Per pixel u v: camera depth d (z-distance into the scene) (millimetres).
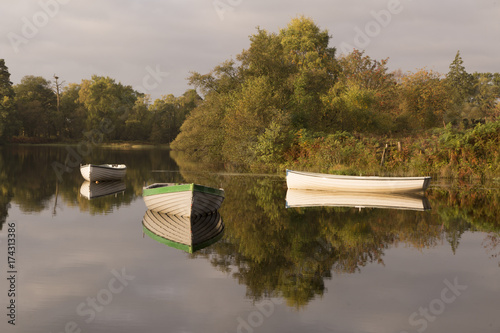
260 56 40469
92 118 97375
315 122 37781
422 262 10703
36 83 103312
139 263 10539
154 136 101250
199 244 12352
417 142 29344
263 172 32938
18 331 6973
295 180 23672
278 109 35781
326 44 52906
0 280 9312
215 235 13406
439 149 28234
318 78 39625
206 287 8945
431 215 16531
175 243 12445
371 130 37750
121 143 98375
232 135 36938
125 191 23391
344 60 47031
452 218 15945
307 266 10383
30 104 94875
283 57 43062
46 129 98750
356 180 22375
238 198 20719
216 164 41906
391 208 18000
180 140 56438
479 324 7246
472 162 26891
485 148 27406
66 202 19422
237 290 8773
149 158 52500
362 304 8070
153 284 9102
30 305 8008
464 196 21141
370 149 29094
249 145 35312
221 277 9562
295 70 42031
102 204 19016
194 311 7754
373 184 22203
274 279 9445
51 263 10516
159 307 7930
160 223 15125
